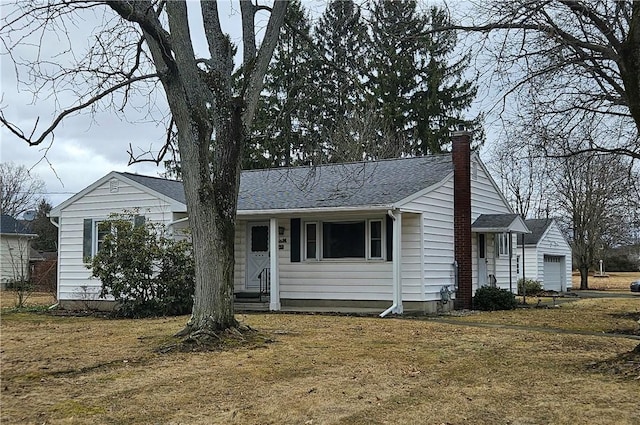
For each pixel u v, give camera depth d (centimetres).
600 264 5288
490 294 1872
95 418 613
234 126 1083
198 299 1062
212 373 821
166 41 987
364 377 802
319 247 1856
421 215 1727
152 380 780
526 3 948
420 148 3275
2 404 663
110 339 1141
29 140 885
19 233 3697
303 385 755
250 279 1992
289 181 2058
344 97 1499
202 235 1054
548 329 1327
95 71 983
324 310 1742
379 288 1769
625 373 803
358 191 1773
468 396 704
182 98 1030
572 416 620
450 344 1084
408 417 621
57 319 1598
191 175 1046
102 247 1691
